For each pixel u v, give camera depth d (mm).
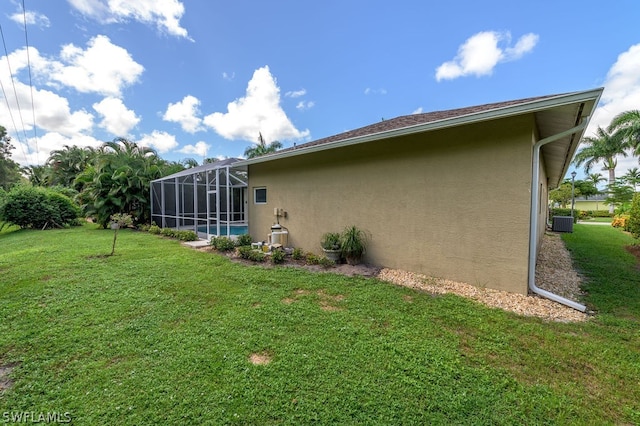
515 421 2037
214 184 14594
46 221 15133
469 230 4977
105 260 7008
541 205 9164
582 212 27094
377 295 4535
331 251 6641
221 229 14805
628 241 10555
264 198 9523
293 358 2768
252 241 9688
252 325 3475
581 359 2807
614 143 20766
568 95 3611
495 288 4723
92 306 4070
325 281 5285
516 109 4004
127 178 14961
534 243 4496
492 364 2703
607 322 3635
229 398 2232
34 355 2840
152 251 8289
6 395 2291
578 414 2115
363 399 2227
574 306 4066
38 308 3994
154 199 14633
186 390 2318
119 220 10516
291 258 7230
